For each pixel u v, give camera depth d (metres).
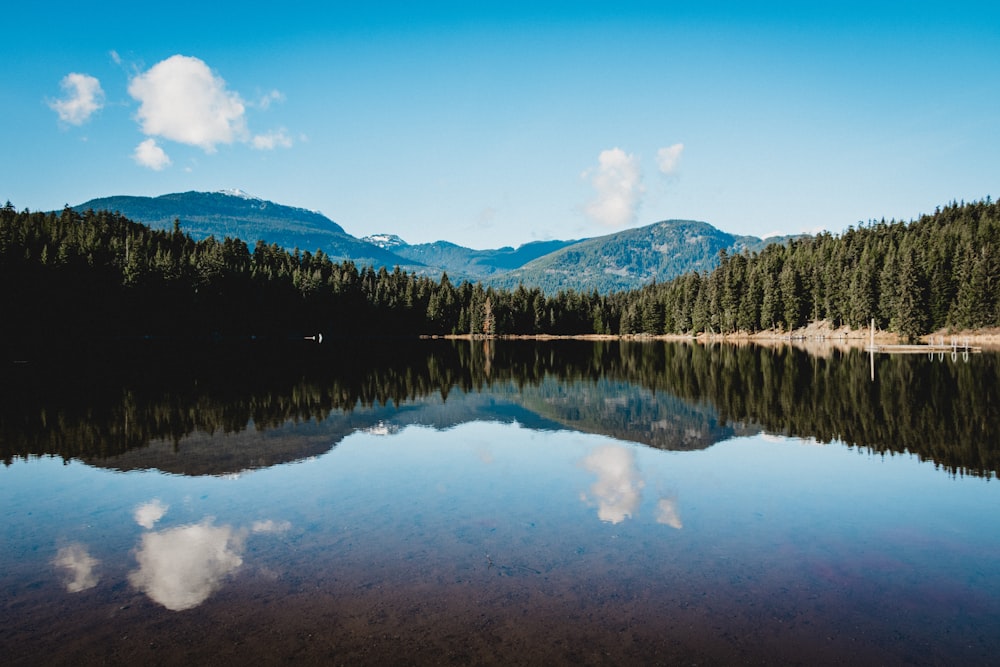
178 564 10.70
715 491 15.40
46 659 7.71
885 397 31.23
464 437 22.30
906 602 9.29
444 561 10.81
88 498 14.66
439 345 105.12
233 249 122.69
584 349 90.31
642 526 12.77
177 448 20.11
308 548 11.45
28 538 12.02
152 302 92.44
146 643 8.07
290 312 120.00
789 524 12.91
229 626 8.52
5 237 73.69
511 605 9.12
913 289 85.06
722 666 7.49
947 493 15.18
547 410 28.61
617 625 8.52
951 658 7.70
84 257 84.38
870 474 17.05
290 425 24.41
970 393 32.31
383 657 7.68
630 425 24.80
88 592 9.62
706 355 70.06
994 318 82.19
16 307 72.06
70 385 37.31
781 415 26.80
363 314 136.62
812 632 8.35
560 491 15.36
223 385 37.88
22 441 21.03
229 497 14.77
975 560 10.95
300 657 7.70
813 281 108.88
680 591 9.64
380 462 18.39
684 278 143.62
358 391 35.47
